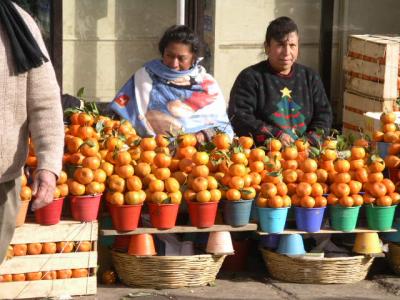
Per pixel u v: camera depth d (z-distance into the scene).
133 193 5.83
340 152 6.32
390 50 8.13
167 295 5.95
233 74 9.25
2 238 4.48
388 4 9.54
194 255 6.04
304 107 6.97
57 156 4.40
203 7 9.00
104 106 8.91
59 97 4.47
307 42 9.45
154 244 6.08
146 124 6.47
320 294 6.08
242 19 9.16
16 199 4.48
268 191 6.08
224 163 6.08
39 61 4.30
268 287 6.21
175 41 6.45
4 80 4.27
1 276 5.71
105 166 5.89
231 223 6.08
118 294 5.95
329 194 6.22
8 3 4.29
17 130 4.37
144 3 8.90
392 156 6.41
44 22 8.55
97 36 8.82
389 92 8.19
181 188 6.09
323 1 9.32
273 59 6.91
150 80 6.53
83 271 5.86
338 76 9.50
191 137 6.16
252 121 6.79
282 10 9.30
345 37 9.50
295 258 6.18
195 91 6.55
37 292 5.77
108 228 6.03
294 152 6.29
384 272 6.62
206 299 5.90
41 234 5.73
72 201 5.79
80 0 8.73
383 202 6.24
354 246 6.33
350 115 8.64
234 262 6.55
